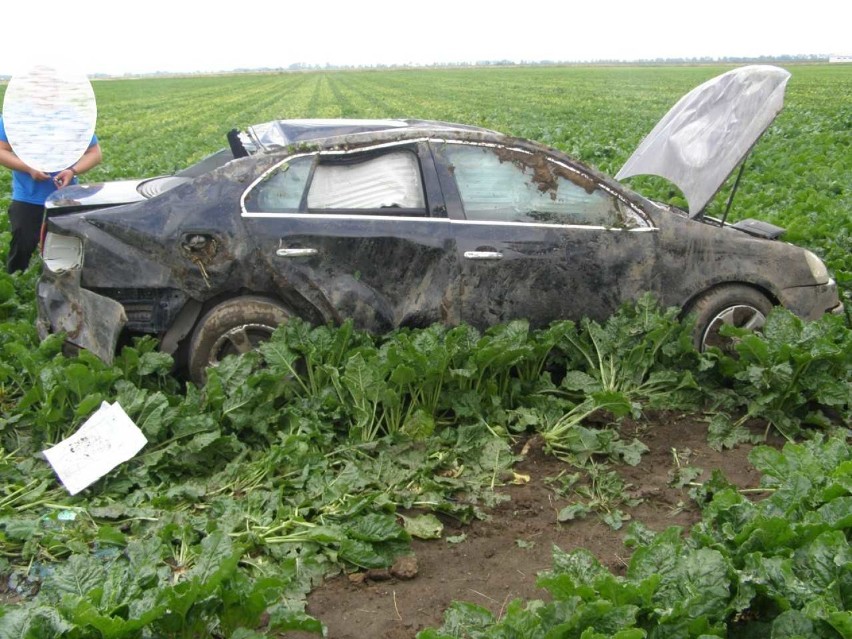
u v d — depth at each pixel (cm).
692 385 583
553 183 610
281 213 576
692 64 16175
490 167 605
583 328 605
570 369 605
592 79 7925
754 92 638
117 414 482
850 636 306
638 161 719
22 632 303
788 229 993
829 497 412
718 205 1208
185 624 329
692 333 629
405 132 600
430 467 499
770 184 1454
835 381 566
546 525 470
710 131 662
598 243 609
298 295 578
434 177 596
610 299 616
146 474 474
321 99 5678
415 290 594
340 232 578
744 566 367
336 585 413
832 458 463
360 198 589
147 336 557
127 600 329
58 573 348
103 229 562
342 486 457
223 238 567
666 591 342
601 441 527
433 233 589
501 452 519
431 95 5784
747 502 407
